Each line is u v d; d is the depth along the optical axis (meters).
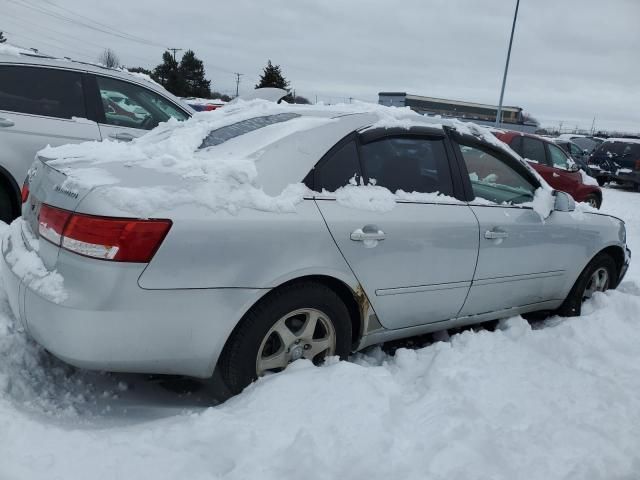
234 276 2.64
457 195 3.61
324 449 2.40
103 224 2.42
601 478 2.37
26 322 2.63
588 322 4.07
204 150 3.13
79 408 2.75
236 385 2.81
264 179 2.84
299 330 2.99
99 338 2.43
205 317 2.60
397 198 3.27
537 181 4.20
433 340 4.07
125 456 2.27
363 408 2.68
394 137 3.39
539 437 2.60
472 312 3.77
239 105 3.93
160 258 2.47
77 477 2.13
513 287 3.95
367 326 3.22
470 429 2.62
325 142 3.07
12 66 5.09
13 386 2.77
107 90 5.62
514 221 3.83
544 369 3.36
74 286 2.43
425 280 3.37
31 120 5.10
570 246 4.28
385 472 2.28
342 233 2.96
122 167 2.74
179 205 2.56
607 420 2.82
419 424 2.66
